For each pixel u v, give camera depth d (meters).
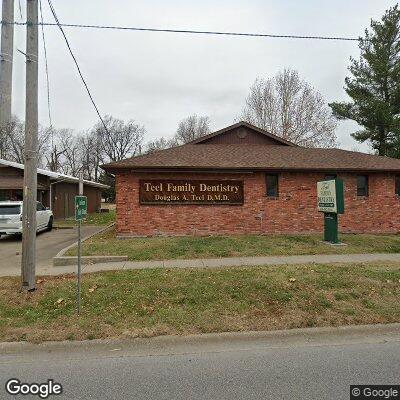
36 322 5.21
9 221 14.91
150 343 4.69
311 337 4.90
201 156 15.16
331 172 14.66
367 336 4.94
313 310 5.64
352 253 10.31
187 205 14.02
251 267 8.38
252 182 14.34
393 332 5.07
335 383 3.64
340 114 29.12
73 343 4.62
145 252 10.23
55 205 24.38
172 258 9.67
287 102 38.19
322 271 7.82
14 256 11.18
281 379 3.73
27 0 6.54
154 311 5.61
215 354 4.39
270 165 14.22
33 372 3.97
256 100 39.25
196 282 6.96
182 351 4.49
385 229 14.99
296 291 6.45
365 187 15.15
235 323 5.18
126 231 13.72
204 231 14.07
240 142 19.12
